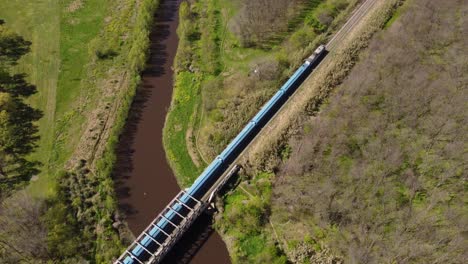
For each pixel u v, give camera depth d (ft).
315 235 275.80
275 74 374.84
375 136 327.88
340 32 428.97
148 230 268.41
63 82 365.61
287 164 310.86
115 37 409.08
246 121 340.80
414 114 339.57
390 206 287.69
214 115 343.05
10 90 351.87
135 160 321.32
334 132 328.49
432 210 288.71
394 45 397.39
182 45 401.08
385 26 435.53
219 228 283.79
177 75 380.37
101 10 438.81
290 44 406.82
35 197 281.33
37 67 374.63
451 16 429.38
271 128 338.34
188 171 314.55
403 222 279.69
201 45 408.05
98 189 296.92
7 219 267.80
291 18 437.17
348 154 317.83
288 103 359.46
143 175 312.91
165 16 442.09
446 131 329.31
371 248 266.57
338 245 269.44
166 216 272.72
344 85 367.66
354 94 355.56
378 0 463.42
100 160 310.45
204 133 336.70
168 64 394.11
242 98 358.23
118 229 278.26
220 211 288.71
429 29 414.82
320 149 319.88
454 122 332.19
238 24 418.92
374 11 449.89
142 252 260.62
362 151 317.83
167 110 356.79
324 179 302.25
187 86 371.97
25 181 296.51
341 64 387.75
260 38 412.77
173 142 331.36
